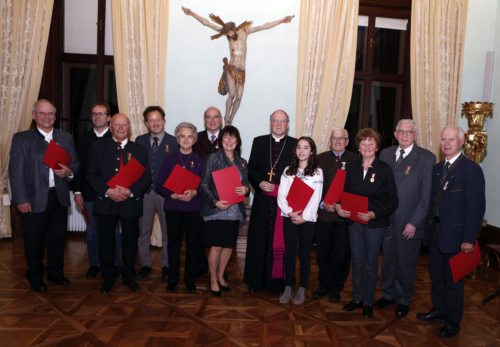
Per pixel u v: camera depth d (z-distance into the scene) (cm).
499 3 486
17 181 300
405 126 283
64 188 318
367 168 285
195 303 304
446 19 475
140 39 454
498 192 463
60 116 495
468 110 454
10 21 442
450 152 262
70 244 455
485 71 484
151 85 458
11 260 391
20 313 276
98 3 488
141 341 242
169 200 313
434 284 284
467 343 257
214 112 353
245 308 298
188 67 471
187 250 323
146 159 320
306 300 319
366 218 276
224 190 300
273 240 320
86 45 495
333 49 471
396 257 294
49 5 451
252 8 470
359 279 299
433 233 275
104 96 498
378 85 517
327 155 327
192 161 318
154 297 312
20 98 450
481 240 467
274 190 318
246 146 483
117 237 360
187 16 466
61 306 289
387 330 271
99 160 308
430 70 480
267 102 481
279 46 476
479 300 336
